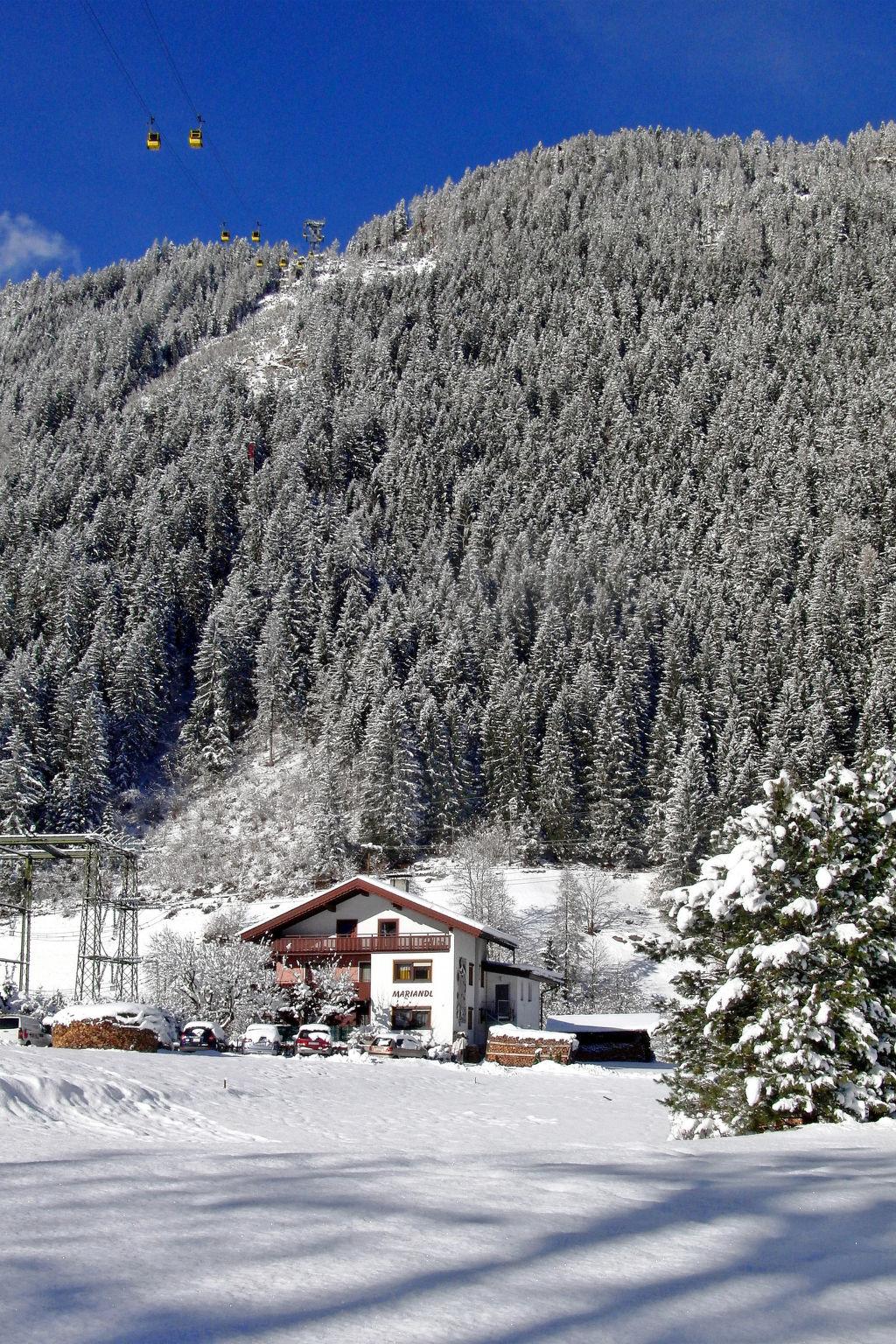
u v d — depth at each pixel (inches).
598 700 4247.0
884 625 4665.4
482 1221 266.2
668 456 7421.3
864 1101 569.6
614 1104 1065.5
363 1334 181.0
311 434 7514.8
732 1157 414.0
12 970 2647.6
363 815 3814.0
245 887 3695.9
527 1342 181.6
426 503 6756.9
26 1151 443.5
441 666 4517.7
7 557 5457.7
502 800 3988.7
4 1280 202.2
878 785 649.6
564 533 6087.6
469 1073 1405.0
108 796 3991.1
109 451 6820.9
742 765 3870.6
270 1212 271.0
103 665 4559.5
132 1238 240.2
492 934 1841.8
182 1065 976.9
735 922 652.1
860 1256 250.1
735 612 5093.5
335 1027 1745.8
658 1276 225.6
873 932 603.8
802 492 6259.8
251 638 5029.5
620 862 3801.7
